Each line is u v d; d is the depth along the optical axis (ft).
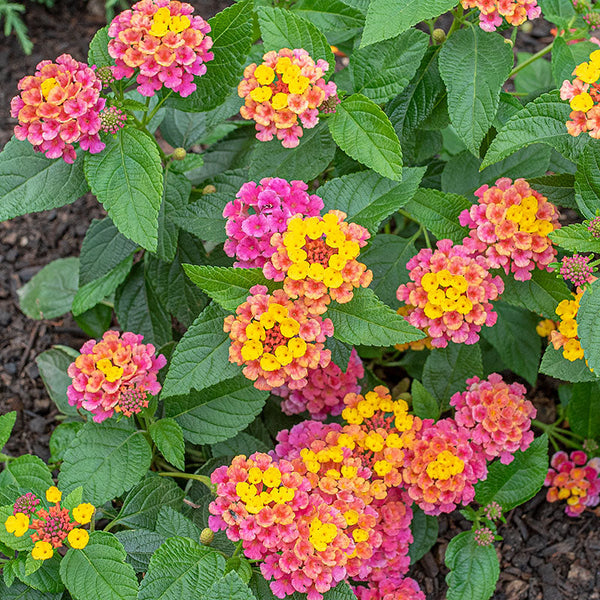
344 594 1.63
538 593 1.95
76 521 1.63
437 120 1.89
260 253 1.64
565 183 1.81
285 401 1.91
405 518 1.78
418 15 1.68
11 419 1.82
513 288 1.76
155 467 1.95
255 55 1.94
